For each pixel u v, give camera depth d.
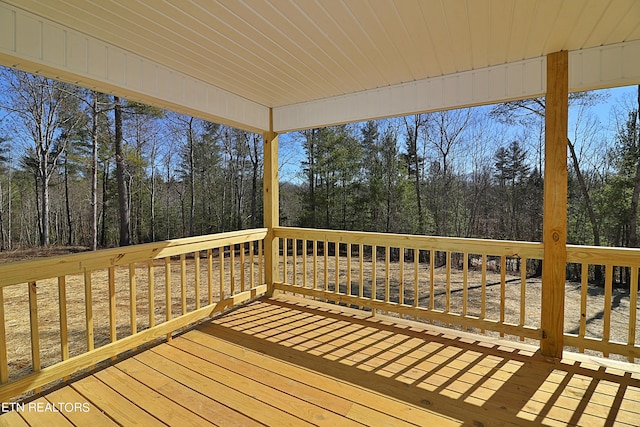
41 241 10.37
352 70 2.91
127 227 10.76
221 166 12.77
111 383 2.19
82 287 7.62
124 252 2.50
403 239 3.24
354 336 2.96
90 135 10.46
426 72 2.96
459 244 2.96
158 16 2.02
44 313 6.04
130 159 10.80
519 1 1.81
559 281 2.47
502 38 2.28
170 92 2.88
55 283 7.88
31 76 9.62
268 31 2.22
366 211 11.18
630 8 1.86
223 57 2.64
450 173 10.36
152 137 11.58
